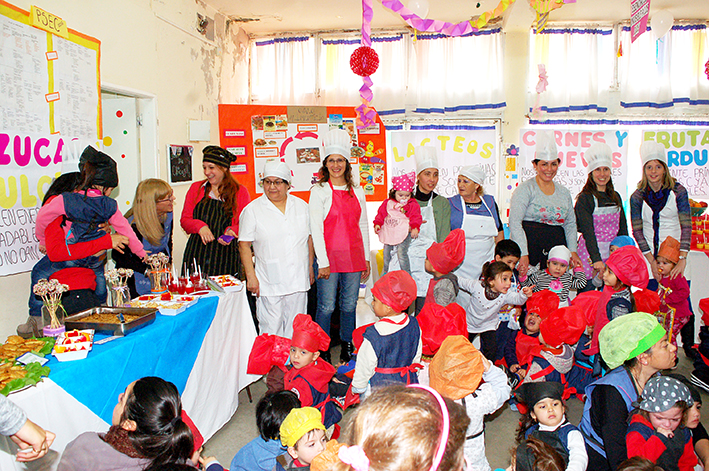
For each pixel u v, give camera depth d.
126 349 2.12
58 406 1.79
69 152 3.12
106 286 2.78
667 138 5.51
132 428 1.46
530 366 3.15
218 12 5.17
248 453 2.27
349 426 0.92
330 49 5.76
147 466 1.43
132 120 4.03
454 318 2.55
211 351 2.83
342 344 3.85
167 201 3.24
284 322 3.60
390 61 5.66
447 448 0.84
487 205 3.96
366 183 5.55
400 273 2.37
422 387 0.94
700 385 3.51
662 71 5.48
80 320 2.30
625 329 1.95
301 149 5.41
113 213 2.58
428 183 3.87
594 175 4.03
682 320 3.97
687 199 4.16
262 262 3.47
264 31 5.84
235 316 3.13
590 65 5.50
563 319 2.98
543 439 2.02
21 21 2.75
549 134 3.81
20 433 1.44
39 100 2.89
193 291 2.97
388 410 0.86
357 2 4.86
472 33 5.54
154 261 2.85
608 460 1.87
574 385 3.32
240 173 5.30
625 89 5.54
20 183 2.77
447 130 5.65
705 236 4.36
